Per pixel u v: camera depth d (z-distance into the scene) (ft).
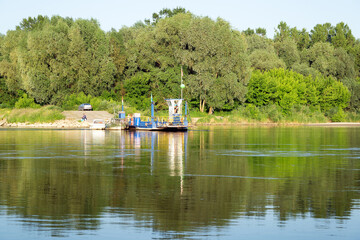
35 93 427.33
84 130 314.96
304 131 318.04
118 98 454.81
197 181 102.78
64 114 388.57
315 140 228.22
